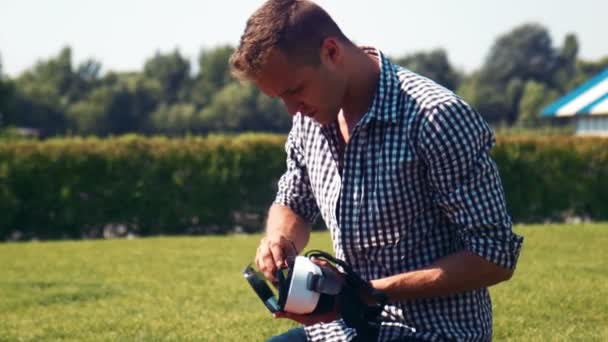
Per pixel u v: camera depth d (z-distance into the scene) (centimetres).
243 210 1977
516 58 8444
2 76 6084
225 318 788
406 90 341
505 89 8212
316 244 1391
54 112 6762
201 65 7281
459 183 334
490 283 340
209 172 1959
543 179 2003
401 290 340
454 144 331
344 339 371
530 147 2003
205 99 7069
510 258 337
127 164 1938
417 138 336
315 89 333
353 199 349
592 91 3359
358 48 348
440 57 7775
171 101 7088
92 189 1925
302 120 370
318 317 342
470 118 333
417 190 343
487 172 336
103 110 6750
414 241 348
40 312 869
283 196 395
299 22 327
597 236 1360
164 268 1145
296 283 337
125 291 972
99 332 762
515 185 2002
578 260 1109
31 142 1944
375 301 344
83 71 7288
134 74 7325
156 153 1950
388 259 351
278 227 390
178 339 718
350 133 349
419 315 353
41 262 1252
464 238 338
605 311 779
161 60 7269
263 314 802
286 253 366
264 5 331
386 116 339
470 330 353
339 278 343
